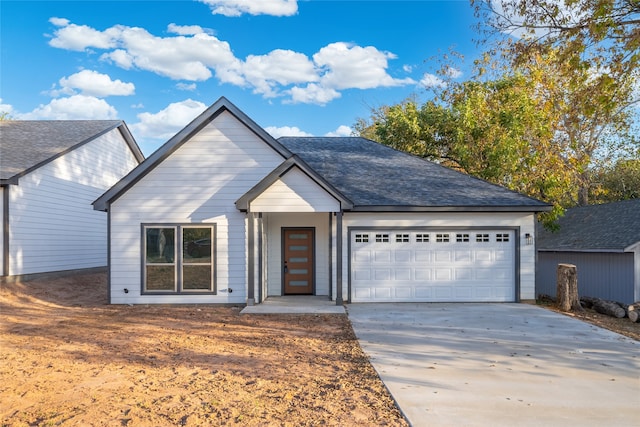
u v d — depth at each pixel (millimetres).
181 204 14656
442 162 29016
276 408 5934
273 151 14781
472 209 14844
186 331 10805
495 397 6340
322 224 16641
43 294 16156
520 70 22047
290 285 16641
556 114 20547
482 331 10750
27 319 12398
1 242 16469
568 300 14305
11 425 5410
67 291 17250
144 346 9352
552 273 22109
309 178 13789
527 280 15180
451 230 15156
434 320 12070
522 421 5512
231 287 14602
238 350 9031
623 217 19766
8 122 23172
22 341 9828
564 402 6164
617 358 8461
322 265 16609
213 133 14789
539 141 21359
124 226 14602
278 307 13680
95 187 22484
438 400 6195
